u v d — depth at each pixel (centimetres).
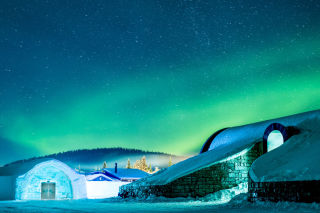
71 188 3697
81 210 1609
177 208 1725
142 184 2709
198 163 2734
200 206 1853
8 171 3609
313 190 1398
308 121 2377
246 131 3158
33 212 1480
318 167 1498
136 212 1474
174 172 2727
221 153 2767
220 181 2491
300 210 1353
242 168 2573
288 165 1753
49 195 3550
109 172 5653
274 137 2617
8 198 3312
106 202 2475
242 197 1897
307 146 1983
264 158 2016
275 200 1588
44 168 3578
